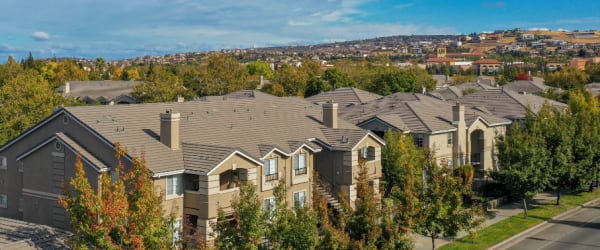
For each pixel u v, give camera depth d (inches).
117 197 1050.7
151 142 1669.5
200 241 1243.2
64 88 4901.6
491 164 2881.4
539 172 2145.7
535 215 2222.0
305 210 1167.6
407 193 1370.6
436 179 1507.1
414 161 2027.6
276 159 1822.1
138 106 1889.8
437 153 2549.2
